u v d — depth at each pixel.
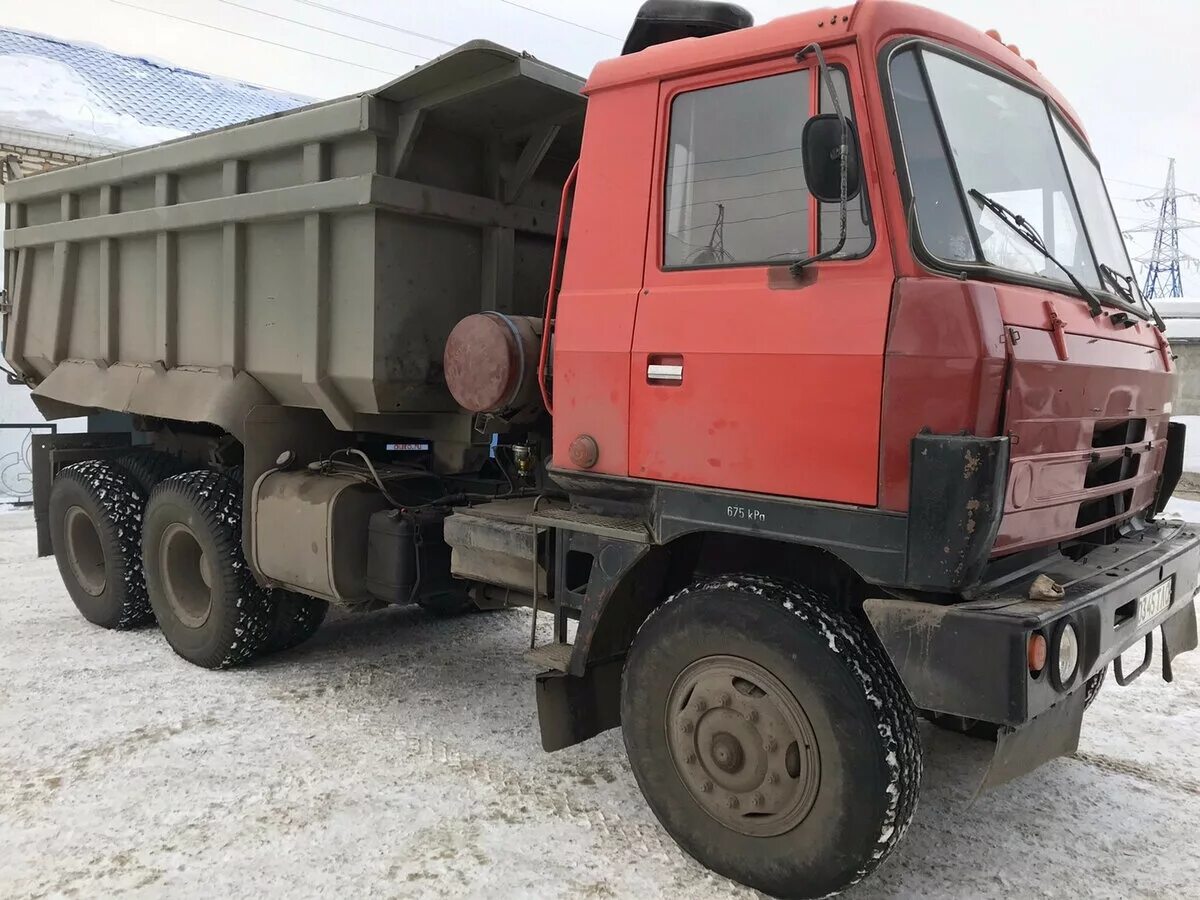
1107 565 2.98
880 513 2.57
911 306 2.52
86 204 5.83
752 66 2.93
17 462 11.41
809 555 3.13
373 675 4.99
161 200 5.11
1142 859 3.21
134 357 5.50
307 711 4.44
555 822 3.40
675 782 3.10
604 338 3.21
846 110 2.70
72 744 4.00
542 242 4.70
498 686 4.84
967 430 2.47
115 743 4.02
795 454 2.74
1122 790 3.74
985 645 2.41
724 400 2.89
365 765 3.85
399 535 4.13
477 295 4.43
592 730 3.52
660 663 3.09
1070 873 3.11
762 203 2.90
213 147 4.70
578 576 3.58
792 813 2.80
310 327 4.27
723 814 2.96
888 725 2.65
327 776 3.73
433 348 4.26
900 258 2.58
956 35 3.00
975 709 2.43
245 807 3.46
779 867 2.83
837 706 2.66
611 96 3.29
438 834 3.29
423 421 4.55
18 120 11.05
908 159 2.66
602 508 3.36
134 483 5.79
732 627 2.87
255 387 4.72
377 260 4.00
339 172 4.19
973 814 3.52
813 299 2.71
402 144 4.00
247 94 16.58
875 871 3.10
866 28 2.68
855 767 2.64
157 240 5.15
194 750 3.96
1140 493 3.48
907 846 3.28
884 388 2.55
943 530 2.44
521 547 3.57
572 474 3.31
